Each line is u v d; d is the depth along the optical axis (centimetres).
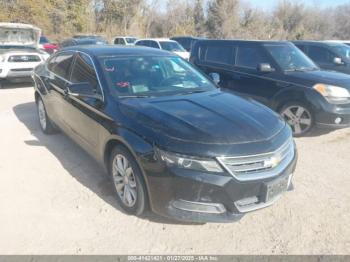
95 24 3997
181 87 423
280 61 638
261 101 645
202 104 364
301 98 588
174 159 291
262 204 309
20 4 3017
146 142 308
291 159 333
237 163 290
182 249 301
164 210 306
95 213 349
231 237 317
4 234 316
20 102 853
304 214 352
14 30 1112
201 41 769
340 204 371
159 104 359
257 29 4534
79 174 434
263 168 301
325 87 570
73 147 526
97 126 380
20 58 1010
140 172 320
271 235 320
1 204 363
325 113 568
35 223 332
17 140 558
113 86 389
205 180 286
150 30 4441
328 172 452
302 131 601
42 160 476
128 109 350
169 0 4422
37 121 675
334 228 330
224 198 291
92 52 448
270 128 329
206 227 331
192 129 305
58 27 3519
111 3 4031
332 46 955
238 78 678
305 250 301
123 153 337
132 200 340
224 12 4434
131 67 425
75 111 438
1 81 1014
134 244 306
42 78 573
